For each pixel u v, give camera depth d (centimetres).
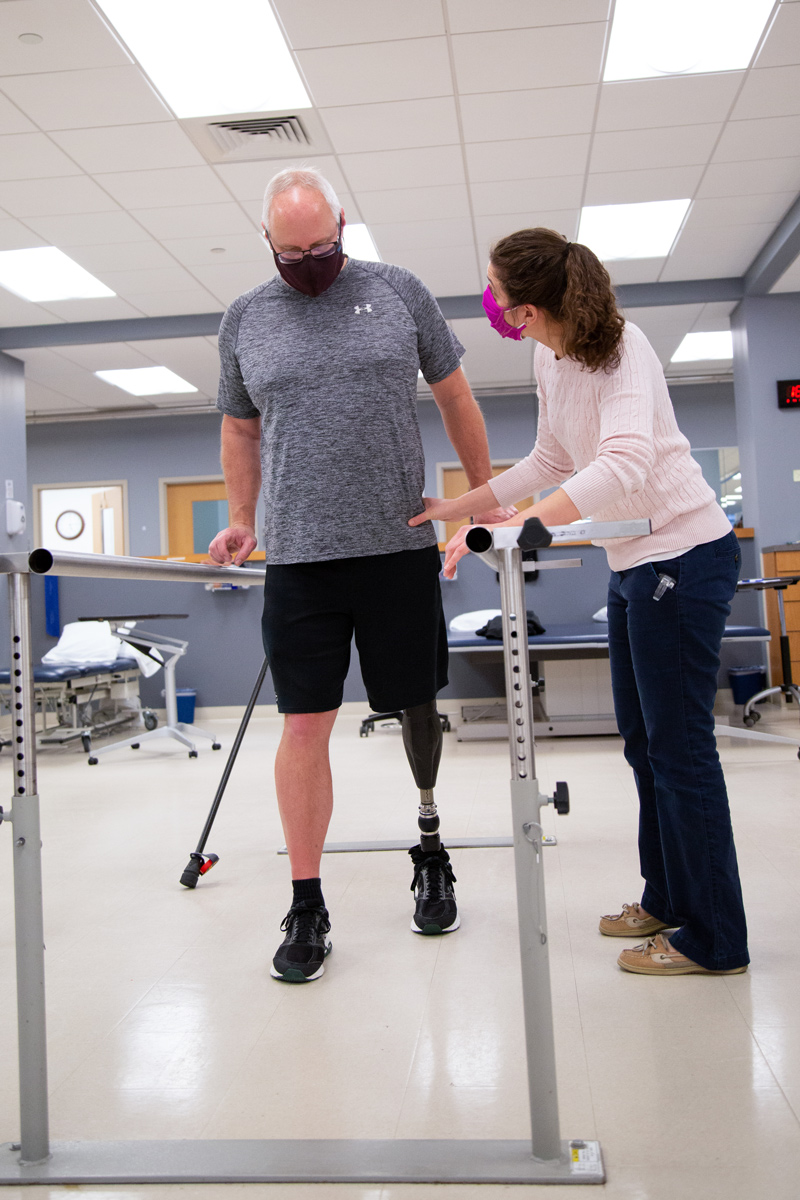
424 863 180
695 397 888
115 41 352
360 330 159
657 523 138
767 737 380
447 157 450
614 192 494
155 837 268
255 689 222
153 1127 106
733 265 605
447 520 163
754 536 623
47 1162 99
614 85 393
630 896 189
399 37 355
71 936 179
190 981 153
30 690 100
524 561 96
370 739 471
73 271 577
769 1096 107
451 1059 121
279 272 157
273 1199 92
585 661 458
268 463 163
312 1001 142
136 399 859
